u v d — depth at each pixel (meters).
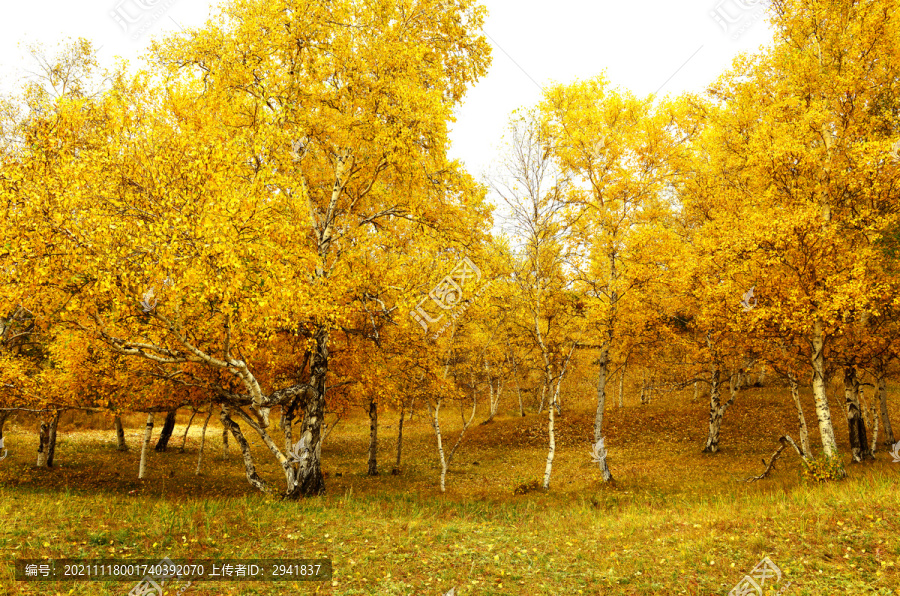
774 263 11.69
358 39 11.48
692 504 10.76
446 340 16.22
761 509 8.82
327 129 11.77
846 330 12.70
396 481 18.19
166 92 10.87
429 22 12.52
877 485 9.48
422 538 7.91
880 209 11.66
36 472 15.67
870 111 12.12
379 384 14.40
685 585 5.93
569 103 15.02
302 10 10.51
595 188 15.16
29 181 8.16
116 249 7.89
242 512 8.87
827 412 11.68
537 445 26.62
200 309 9.73
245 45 10.93
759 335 12.75
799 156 11.76
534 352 23.36
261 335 9.39
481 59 13.48
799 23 12.46
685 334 18.23
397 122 11.06
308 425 11.92
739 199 14.48
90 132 9.22
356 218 13.88
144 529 7.57
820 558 6.45
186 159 8.55
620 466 19.31
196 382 10.97
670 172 15.53
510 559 7.00
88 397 12.39
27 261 7.80
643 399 33.25
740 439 22.17
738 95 14.91
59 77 13.48
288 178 9.69
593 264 15.44
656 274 14.45
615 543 7.74
